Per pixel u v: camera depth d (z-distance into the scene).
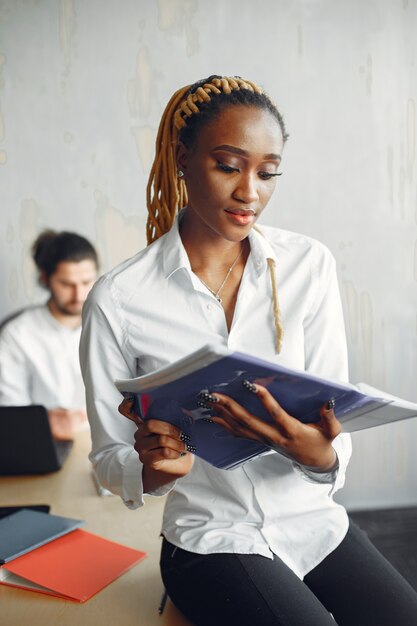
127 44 3.10
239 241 1.36
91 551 1.46
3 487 1.81
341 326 1.43
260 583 1.20
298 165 3.20
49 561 1.42
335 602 1.27
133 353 1.37
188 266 1.33
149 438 1.17
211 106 1.26
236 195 1.25
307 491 1.35
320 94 3.16
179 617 1.27
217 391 1.06
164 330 1.35
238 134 1.23
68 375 3.17
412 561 2.84
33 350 3.15
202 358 0.97
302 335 1.38
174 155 1.40
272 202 3.21
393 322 3.31
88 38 3.09
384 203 3.24
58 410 2.27
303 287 1.38
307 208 3.23
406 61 3.17
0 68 3.08
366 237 3.25
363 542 1.36
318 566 1.32
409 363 3.34
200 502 1.33
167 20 3.09
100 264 3.20
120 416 1.39
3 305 3.17
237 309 1.34
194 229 1.36
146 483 1.29
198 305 1.35
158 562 1.44
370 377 3.33
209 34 3.10
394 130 3.20
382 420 1.19
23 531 1.50
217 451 1.22
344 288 3.28
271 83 3.14
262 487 1.32
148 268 1.37
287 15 3.11
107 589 1.35
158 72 3.11
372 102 3.18
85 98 3.12
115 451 1.35
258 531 1.31
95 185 3.16
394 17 3.14
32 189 3.15
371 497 3.38
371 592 1.25
